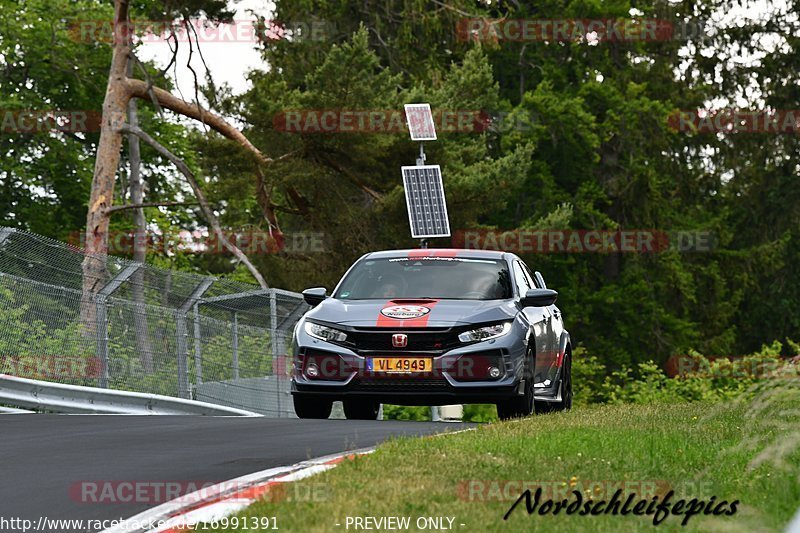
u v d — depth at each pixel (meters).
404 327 38.44
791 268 170.00
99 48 144.12
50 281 54.22
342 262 123.31
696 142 165.62
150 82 100.44
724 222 162.75
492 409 95.50
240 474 25.30
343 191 120.19
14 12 140.75
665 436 29.22
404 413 87.81
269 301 69.62
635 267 151.75
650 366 103.00
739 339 172.88
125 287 58.09
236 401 65.31
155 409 55.88
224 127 108.38
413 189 83.31
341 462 24.52
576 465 24.08
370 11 145.50
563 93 148.62
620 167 156.00
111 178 99.56
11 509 21.45
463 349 38.31
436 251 43.28
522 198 151.12
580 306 147.50
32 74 140.62
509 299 40.97
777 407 25.48
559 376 45.59
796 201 167.62
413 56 143.75
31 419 40.00
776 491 20.70
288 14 139.62
